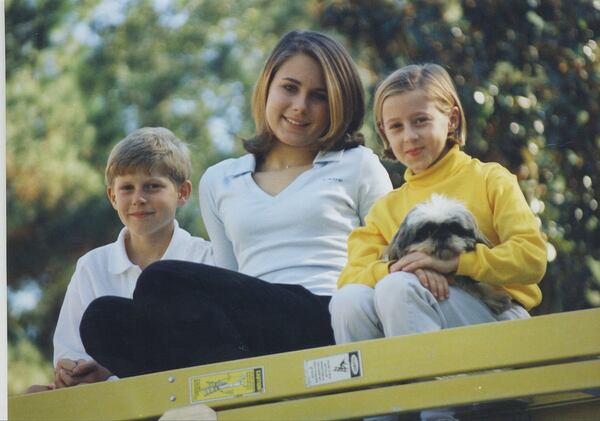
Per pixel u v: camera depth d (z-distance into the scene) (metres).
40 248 7.70
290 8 7.15
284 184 5.22
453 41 6.45
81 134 7.81
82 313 5.44
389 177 5.36
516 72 6.41
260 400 4.35
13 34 8.12
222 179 5.30
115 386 4.54
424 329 4.44
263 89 5.33
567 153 6.36
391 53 6.50
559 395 4.37
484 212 4.72
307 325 4.86
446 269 4.57
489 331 4.20
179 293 4.77
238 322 4.81
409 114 4.88
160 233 5.46
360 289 4.62
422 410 4.27
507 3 6.47
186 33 7.64
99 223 7.71
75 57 7.99
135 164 5.48
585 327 4.15
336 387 4.28
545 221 6.26
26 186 7.77
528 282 4.59
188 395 4.44
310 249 5.07
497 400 4.20
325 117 5.25
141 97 7.69
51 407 4.63
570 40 6.49
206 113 7.43
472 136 6.28
